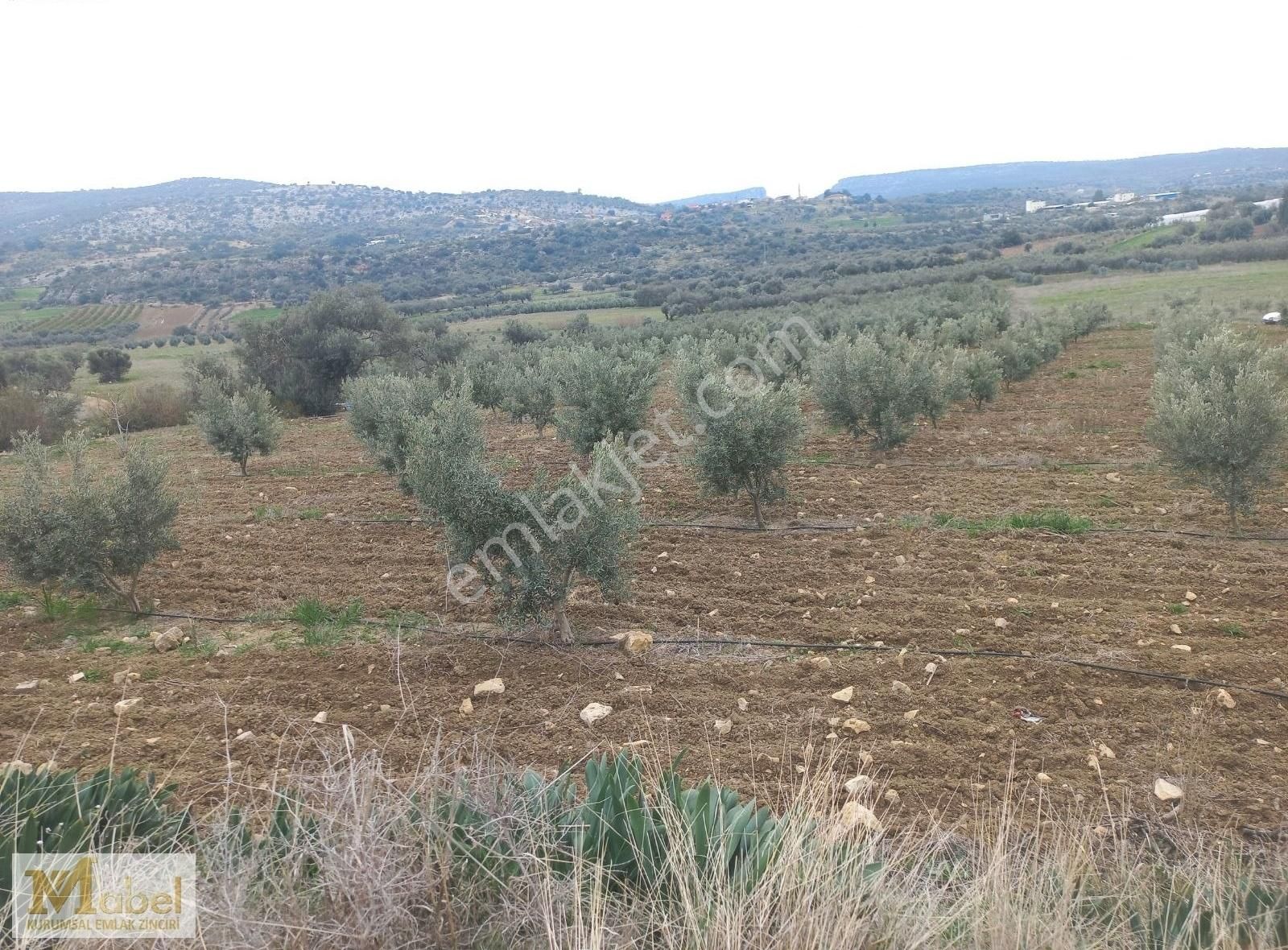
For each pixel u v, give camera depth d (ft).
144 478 24.56
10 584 28.12
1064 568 25.30
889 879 9.59
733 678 18.85
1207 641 20.04
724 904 8.46
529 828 9.24
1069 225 328.29
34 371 113.60
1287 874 10.24
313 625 22.76
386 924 7.95
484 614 23.22
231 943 7.65
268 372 92.02
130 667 20.35
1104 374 71.72
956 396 52.60
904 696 17.76
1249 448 27.09
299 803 9.03
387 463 37.96
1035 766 15.08
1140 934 8.98
